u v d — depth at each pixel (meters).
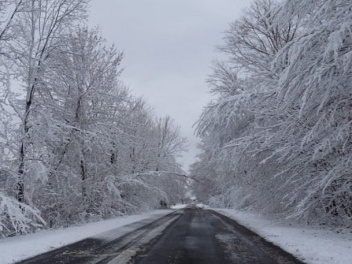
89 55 24.45
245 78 22.69
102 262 8.39
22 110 18.31
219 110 19.11
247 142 17.08
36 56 18.64
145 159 38.12
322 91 11.24
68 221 23.11
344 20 10.27
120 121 28.00
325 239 11.83
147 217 26.64
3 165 16.84
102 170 27.62
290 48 10.69
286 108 13.37
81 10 19.36
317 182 13.58
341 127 11.55
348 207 14.69
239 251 10.27
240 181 21.06
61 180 21.78
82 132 22.48
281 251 10.23
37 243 11.12
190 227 17.89
